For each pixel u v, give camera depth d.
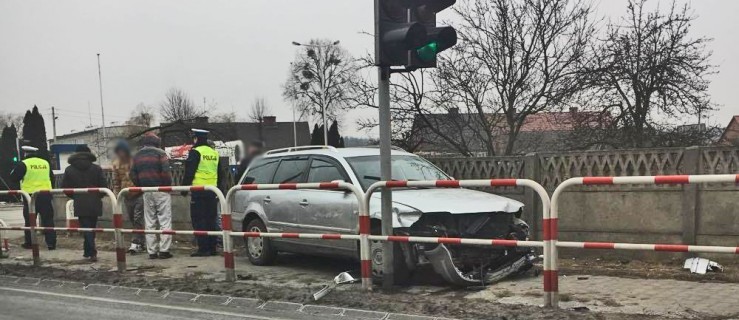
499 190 8.81
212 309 6.27
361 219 6.36
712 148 7.15
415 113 13.61
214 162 9.93
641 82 13.56
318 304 6.10
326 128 40.59
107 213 12.97
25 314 6.34
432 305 5.68
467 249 6.55
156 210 9.73
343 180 7.48
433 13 6.29
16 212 25.06
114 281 7.68
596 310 5.41
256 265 8.70
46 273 8.41
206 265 8.83
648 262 7.64
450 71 13.46
